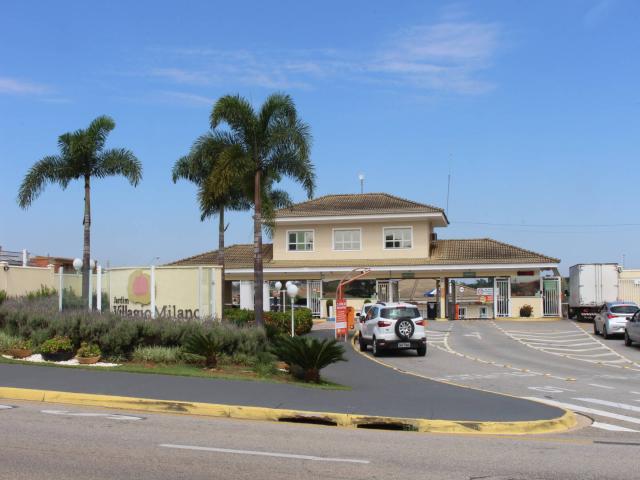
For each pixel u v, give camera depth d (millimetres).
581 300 41406
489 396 14211
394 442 9531
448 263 43250
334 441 9453
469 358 24781
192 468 7582
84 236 28234
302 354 15836
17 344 18156
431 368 21750
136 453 8242
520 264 42406
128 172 28234
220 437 9445
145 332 18031
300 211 47625
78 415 10844
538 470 7918
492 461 8367
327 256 47219
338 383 16641
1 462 7676
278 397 12727
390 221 46562
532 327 37844
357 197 51219
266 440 9352
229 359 17391
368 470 7715
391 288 44500
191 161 30203
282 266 45562
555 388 16922
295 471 7582
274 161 24953
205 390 13102
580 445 9688
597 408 13703
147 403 11789
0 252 41906
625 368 21766
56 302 24047
